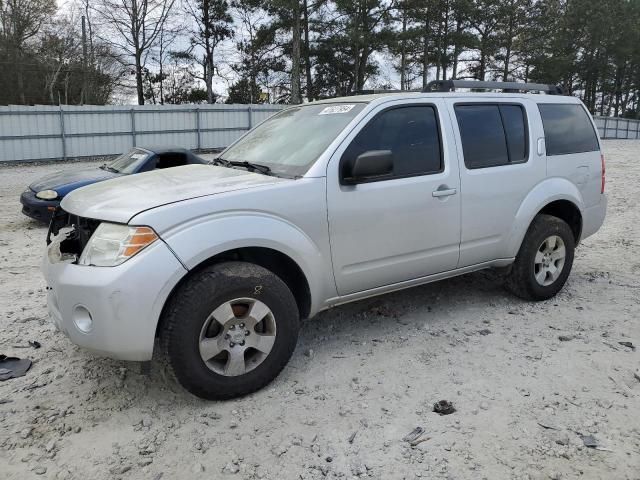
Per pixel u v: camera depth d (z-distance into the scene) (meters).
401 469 2.79
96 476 2.75
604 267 6.34
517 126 4.83
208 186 3.52
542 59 49.59
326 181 3.69
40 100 43.81
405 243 4.10
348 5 37.00
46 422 3.20
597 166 5.47
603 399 3.41
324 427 3.15
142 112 25.12
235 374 3.38
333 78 43.19
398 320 4.71
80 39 43.84
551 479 2.71
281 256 3.62
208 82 41.94
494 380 3.65
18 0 42.72
